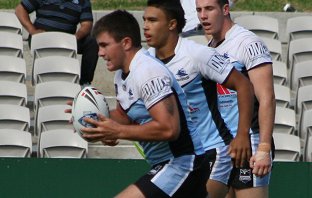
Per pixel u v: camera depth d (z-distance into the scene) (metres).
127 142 31.67
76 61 32.25
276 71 33.19
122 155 30.94
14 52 33.66
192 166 17.94
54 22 32.94
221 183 20.72
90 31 32.81
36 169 25.97
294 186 26.36
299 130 30.77
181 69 19.14
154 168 18.12
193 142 17.98
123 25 17.56
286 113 30.61
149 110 17.33
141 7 40.69
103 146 30.86
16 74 32.34
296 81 33.25
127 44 17.61
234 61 20.70
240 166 19.41
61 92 30.77
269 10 41.09
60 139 28.73
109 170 26.05
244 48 20.64
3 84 31.19
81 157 28.80
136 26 17.70
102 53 17.66
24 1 33.06
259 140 20.16
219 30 20.92
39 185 26.00
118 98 18.03
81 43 32.81
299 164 26.36
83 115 18.02
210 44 21.45
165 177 17.89
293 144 29.41
